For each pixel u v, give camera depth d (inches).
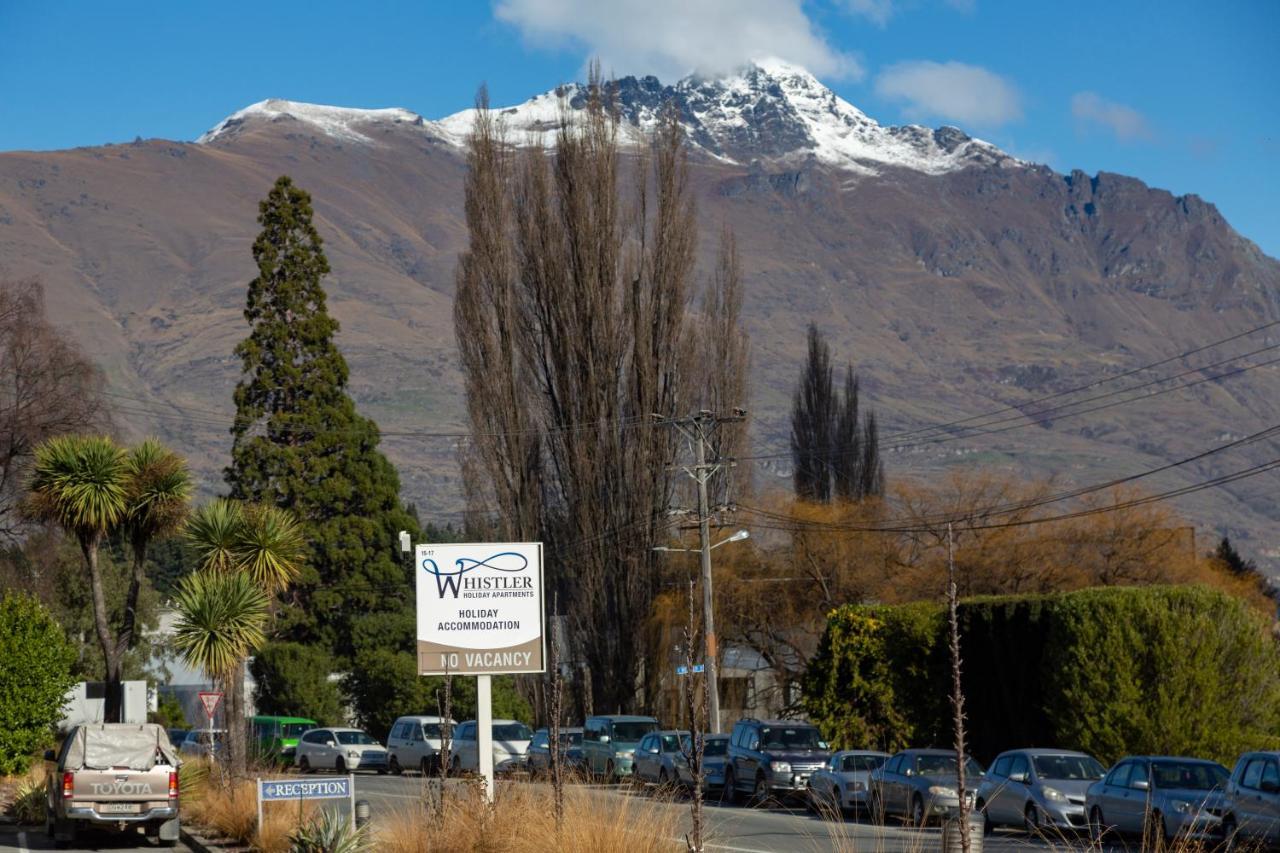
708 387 2997.0
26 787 1679.4
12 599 2017.7
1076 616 1689.2
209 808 1524.4
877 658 2038.6
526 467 2989.7
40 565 2815.0
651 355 2955.2
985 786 1471.5
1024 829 1473.9
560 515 2970.0
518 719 3112.7
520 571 1331.2
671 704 2822.3
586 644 2881.4
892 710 2022.6
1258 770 1171.9
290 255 3705.7
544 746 2363.4
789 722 1926.7
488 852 994.7
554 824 971.9
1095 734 1640.0
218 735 2169.0
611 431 2930.6
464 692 3206.2
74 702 2549.2
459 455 3065.9
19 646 1983.3
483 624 1322.6
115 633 3501.5
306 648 3489.2
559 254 2997.0
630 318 2977.4
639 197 3075.8
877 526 2997.0
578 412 2947.8
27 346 2783.0
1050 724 1781.5
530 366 3014.3
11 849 1363.2
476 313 3031.5
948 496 3159.5
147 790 1381.6
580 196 2999.5
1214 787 1238.9
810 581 2913.4
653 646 2837.1
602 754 2271.2
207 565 1860.2
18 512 1846.7
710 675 2320.4
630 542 2883.9
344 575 3661.4
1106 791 1318.9
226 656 1748.3
